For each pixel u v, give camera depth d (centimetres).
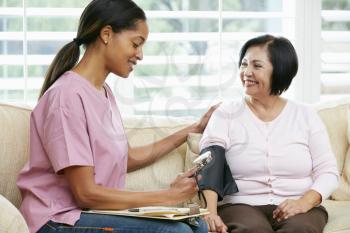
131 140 301
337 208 293
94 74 236
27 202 230
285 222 263
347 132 313
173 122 311
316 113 295
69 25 346
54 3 346
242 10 366
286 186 281
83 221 218
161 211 213
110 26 231
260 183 281
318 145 286
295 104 292
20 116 272
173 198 229
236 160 282
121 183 247
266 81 281
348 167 311
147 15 346
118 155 237
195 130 298
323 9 372
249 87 282
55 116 223
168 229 212
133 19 233
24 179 234
